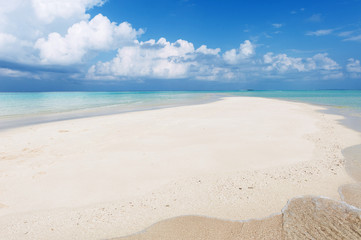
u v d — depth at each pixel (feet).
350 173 18.19
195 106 71.36
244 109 60.34
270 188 15.78
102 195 14.99
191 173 18.38
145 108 70.64
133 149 24.54
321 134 31.22
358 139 28.63
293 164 20.20
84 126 37.63
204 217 12.53
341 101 102.99
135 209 13.38
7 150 24.43
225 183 16.60
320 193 15.01
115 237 10.99
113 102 110.93
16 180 17.02
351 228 11.21
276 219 12.25
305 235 10.85
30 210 13.28
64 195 14.96
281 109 60.95
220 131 32.48
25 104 99.19
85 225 11.92
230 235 11.02
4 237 10.96
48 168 19.36
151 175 17.99
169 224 11.94
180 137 29.35
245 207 13.50
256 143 26.48
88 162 20.79
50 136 30.73
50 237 11.01
